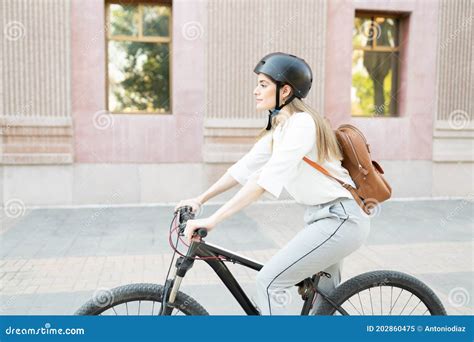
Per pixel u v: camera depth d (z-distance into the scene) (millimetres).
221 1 7031
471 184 8109
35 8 6590
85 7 6836
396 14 7852
